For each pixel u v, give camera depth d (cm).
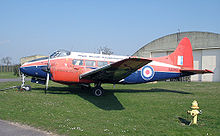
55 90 1319
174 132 543
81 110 764
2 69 5350
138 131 539
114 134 508
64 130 519
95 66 1189
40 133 496
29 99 923
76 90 1356
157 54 3203
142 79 1283
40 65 1174
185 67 1370
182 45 1383
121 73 1015
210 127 598
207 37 2725
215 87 1756
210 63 2723
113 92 1333
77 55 1195
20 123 566
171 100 1038
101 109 799
